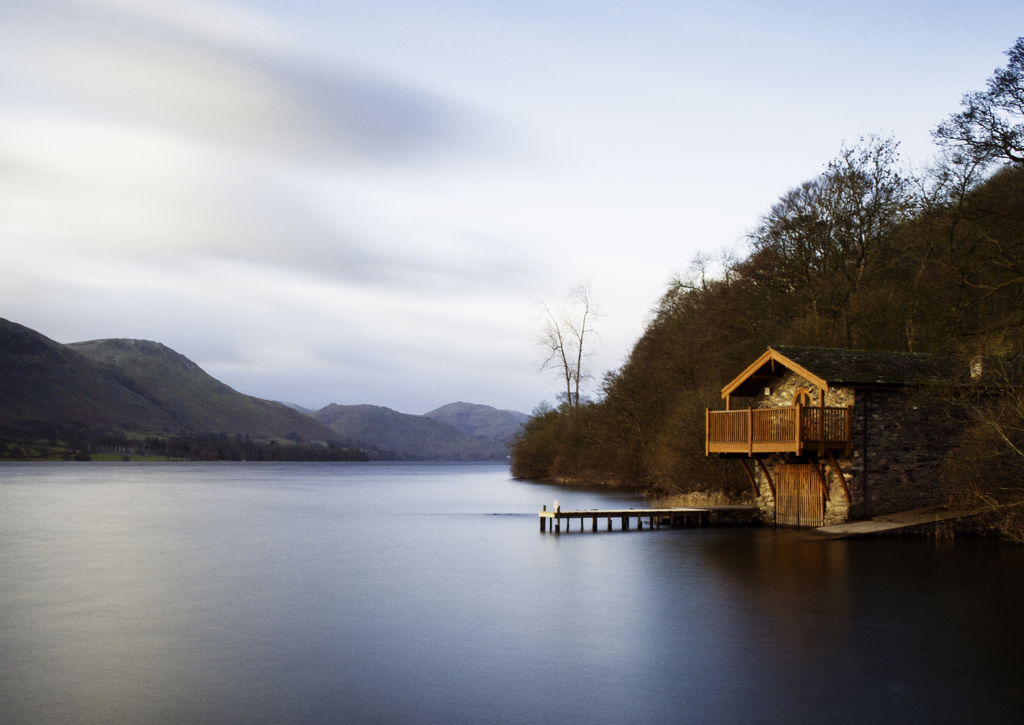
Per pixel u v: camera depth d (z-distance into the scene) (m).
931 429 29.95
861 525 27.80
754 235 50.56
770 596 18.42
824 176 46.81
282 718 10.72
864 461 28.80
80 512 46.62
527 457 94.88
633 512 34.09
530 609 17.41
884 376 29.08
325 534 34.28
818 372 28.34
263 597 19.05
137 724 10.48
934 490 29.81
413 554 27.05
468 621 16.31
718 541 28.31
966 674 12.51
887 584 19.58
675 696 11.59
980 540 26.84
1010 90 32.62
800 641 14.48
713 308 55.12
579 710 11.02
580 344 81.62
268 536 33.50
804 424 27.80
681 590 19.34
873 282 46.31
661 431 53.53
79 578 22.00
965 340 37.22
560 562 24.48
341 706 11.19
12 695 11.62
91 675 12.59
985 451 27.20
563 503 50.88
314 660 13.43
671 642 14.48
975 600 17.75
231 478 107.69
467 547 28.97
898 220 44.78
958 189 39.09
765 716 10.80
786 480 32.59
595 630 15.45
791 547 26.00
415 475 133.12
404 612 17.23
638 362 66.19
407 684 12.15
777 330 47.25
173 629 15.73
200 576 22.34
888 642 14.33
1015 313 37.41
